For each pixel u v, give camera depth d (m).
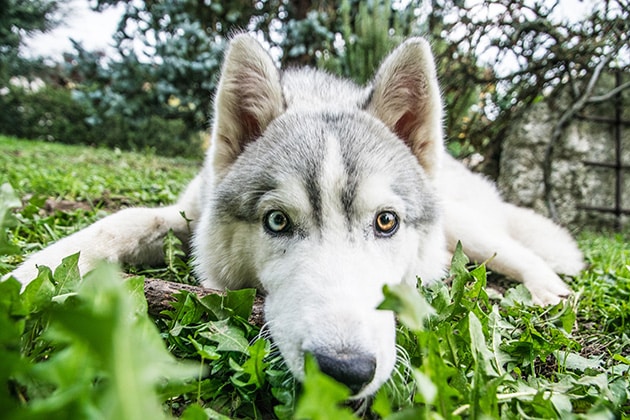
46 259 0.30
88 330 0.08
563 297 0.37
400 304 0.14
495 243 0.42
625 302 0.33
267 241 0.26
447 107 0.83
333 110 0.32
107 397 0.09
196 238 0.34
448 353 0.20
